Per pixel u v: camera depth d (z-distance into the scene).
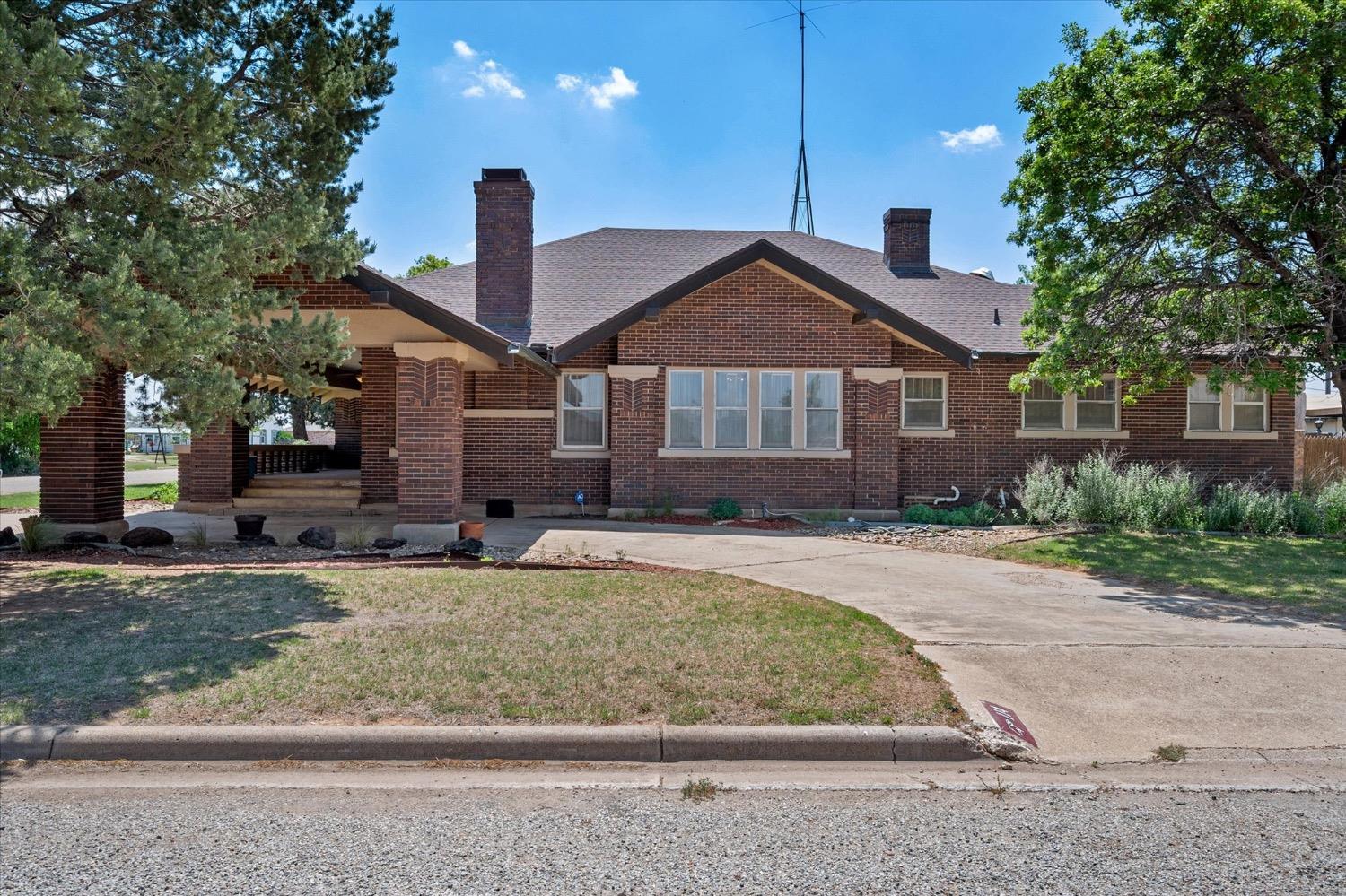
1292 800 4.48
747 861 3.72
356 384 21.55
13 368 6.69
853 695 5.59
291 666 5.95
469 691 5.52
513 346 12.36
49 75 6.85
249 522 12.28
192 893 3.39
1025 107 13.09
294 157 10.39
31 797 4.31
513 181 17.19
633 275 19.59
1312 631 7.63
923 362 17.55
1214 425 18.11
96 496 12.95
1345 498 14.59
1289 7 10.49
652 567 10.31
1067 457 17.66
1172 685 6.15
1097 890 3.51
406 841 3.87
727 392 16.81
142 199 8.41
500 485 16.92
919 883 3.54
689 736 4.94
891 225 21.27
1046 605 8.76
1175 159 12.27
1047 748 5.16
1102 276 13.36
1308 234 12.70
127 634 6.76
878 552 12.48
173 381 8.54
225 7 9.58
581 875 3.57
